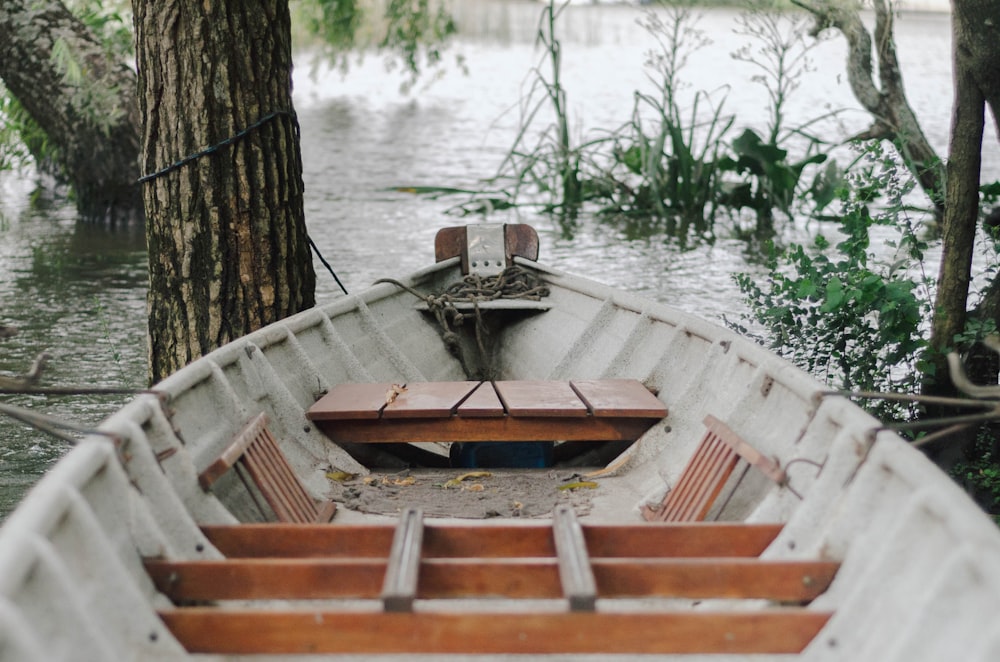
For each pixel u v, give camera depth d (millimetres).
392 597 2635
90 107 12406
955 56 5273
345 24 17188
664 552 3273
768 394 4145
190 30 5492
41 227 13242
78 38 12641
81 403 6945
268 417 4660
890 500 3027
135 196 13375
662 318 5512
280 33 5781
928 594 2480
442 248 7102
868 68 9094
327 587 2943
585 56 38156
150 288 5875
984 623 2336
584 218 14031
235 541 3303
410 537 2975
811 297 5867
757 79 13305
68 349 8125
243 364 4609
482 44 42781
